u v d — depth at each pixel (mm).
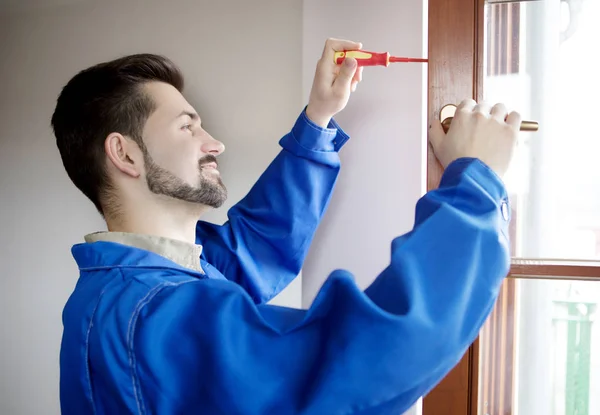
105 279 729
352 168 1011
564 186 963
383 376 546
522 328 994
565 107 960
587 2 947
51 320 1382
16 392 1419
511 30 972
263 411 573
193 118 876
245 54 1143
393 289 581
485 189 661
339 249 1025
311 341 597
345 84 866
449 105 945
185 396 616
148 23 1226
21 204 1390
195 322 620
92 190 895
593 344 965
